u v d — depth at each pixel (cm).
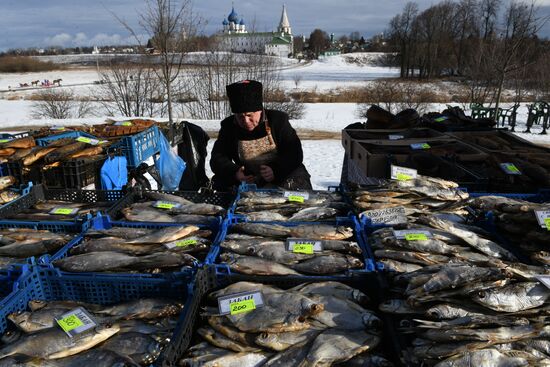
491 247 297
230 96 421
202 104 2352
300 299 232
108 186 539
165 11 1399
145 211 376
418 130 657
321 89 3716
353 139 595
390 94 2233
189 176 648
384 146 547
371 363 204
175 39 1469
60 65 8675
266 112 455
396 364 206
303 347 213
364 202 364
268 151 455
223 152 470
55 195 448
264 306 233
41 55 13950
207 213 379
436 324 200
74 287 273
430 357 188
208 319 232
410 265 276
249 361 210
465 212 364
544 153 530
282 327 219
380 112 719
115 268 278
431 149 534
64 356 217
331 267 274
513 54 1461
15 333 236
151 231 336
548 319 206
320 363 202
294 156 453
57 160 505
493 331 192
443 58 4909
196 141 652
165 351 204
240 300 236
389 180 392
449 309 209
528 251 301
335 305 237
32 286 265
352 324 226
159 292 265
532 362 183
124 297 270
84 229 345
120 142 629
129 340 227
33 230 349
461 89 3384
